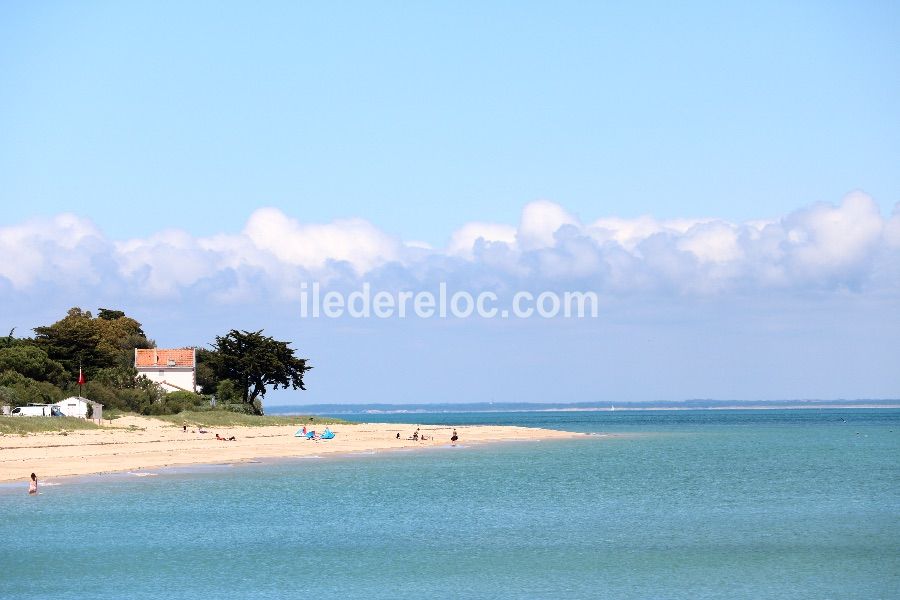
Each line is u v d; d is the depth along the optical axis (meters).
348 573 42.66
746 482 78.56
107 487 68.00
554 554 46.84
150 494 65.31
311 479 77.25
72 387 129.00
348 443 119.75
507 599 38.47
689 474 86.06
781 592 39.47
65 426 105.00
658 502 65.62
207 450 98.50
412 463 94.88
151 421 123.00
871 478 81.62
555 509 61.91
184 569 43.19
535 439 145.88
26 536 50.06
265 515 58.00
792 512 60.41
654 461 102.00
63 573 42.25
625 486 75.19
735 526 54.97
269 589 39.81
